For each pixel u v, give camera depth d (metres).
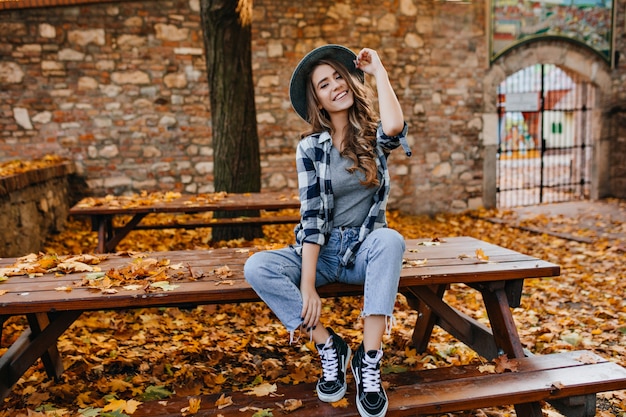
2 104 7.13
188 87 7.60
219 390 2.68
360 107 2.18
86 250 5.89
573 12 8.95
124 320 3.69
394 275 1.97
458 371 2.19
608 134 9.55
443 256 2.53
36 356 2.30
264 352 3.20
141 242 6.11
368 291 1.97
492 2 8.50
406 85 8.33
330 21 7.95
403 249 2.03
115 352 3.12
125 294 2.05
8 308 2.00
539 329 3.59
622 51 9.37
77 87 7.30
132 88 7.45
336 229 2.16
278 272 2.02
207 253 2.76
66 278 2.33
